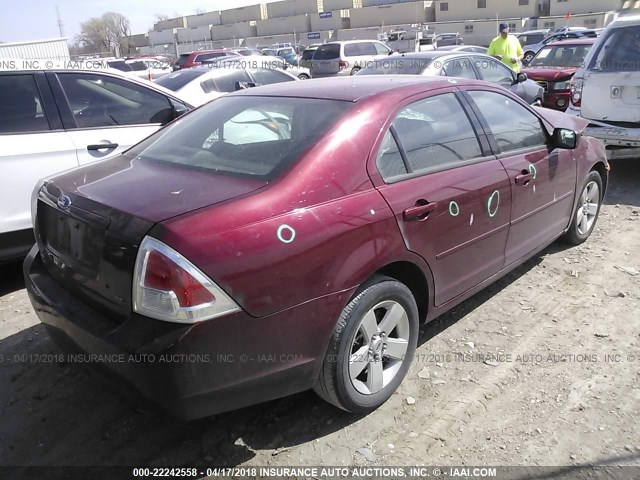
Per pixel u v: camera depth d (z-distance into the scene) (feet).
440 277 10.35
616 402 9.55
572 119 15.49
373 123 9.45
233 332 7.39
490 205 11.20
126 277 7.45
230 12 309.01
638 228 17.67
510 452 8.54
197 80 28.84
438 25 198.59
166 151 10.36
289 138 9.20
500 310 12.82
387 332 9.46
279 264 7.69
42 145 14.84
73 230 8.48
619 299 13.14
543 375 10.37
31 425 9.48
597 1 188.14
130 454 8.77
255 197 7.93
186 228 7.23
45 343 12.07
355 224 8.51
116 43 307.99
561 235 15.65
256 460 8.57
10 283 15.52
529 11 204.44
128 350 7.18
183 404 7.33
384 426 9.22
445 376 10.43
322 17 254.27
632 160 26.99
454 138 10.95
